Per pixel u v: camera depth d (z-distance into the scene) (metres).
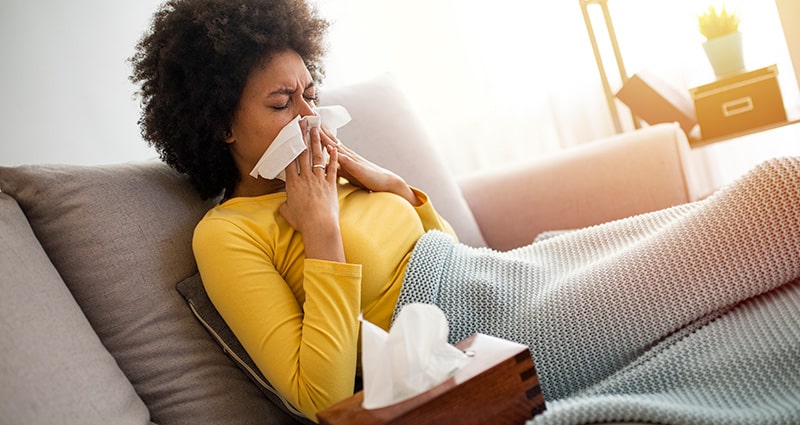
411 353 0.84
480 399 0.83
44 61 2.19
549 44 2.46
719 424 0.81
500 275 1.25
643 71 2.20
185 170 1.31
